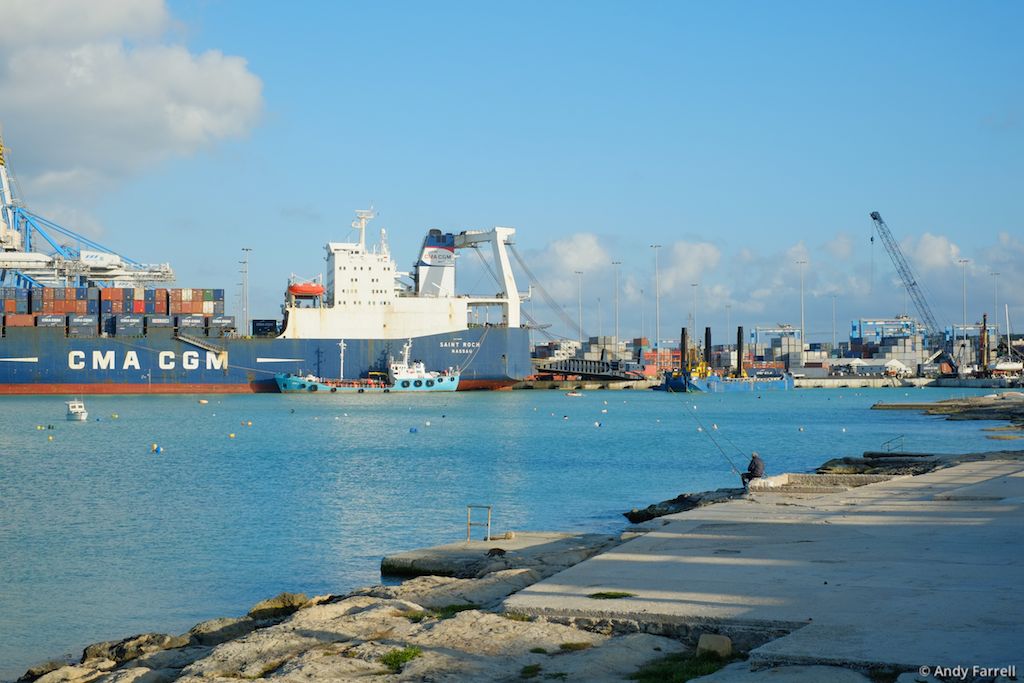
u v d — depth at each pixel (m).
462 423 122.56
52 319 168.62
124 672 19.58
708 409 165.00
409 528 45.56
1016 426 113.06
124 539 43.16
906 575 21.66
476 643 18.22
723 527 30.28
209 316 175.25
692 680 15.25
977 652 15.44
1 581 35.22
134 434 104.19
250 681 17.33
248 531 45.03
